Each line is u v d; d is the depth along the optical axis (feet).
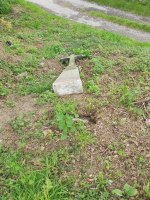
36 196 7.21
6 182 8.03
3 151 9.35
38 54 19.47
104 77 14.87
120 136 9.70
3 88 13.79
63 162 8.72
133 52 18.33
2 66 15.87
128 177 8.00
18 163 8.71
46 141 9.70
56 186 7.75
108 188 7.69
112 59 17.57
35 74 15.89
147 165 8.30
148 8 36.52
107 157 8.82
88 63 17.17
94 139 9.61
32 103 12.54
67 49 20.83
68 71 14.37
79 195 7.50
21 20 29.25
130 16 35.45
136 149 9.00
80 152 9.09
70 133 9.88
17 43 21.07
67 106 11.63
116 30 30.55
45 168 8.46
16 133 10.29
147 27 30.60
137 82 13.83
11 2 35.83
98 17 35.09
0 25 25.40
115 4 39.73
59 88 12.76
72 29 27.76
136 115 10.87
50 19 31.14
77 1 43.39
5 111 11.87
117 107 11.47
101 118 10.78
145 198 7.28
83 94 12.93
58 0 43.96
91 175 8.20
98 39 23.85
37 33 25.00
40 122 10.83
